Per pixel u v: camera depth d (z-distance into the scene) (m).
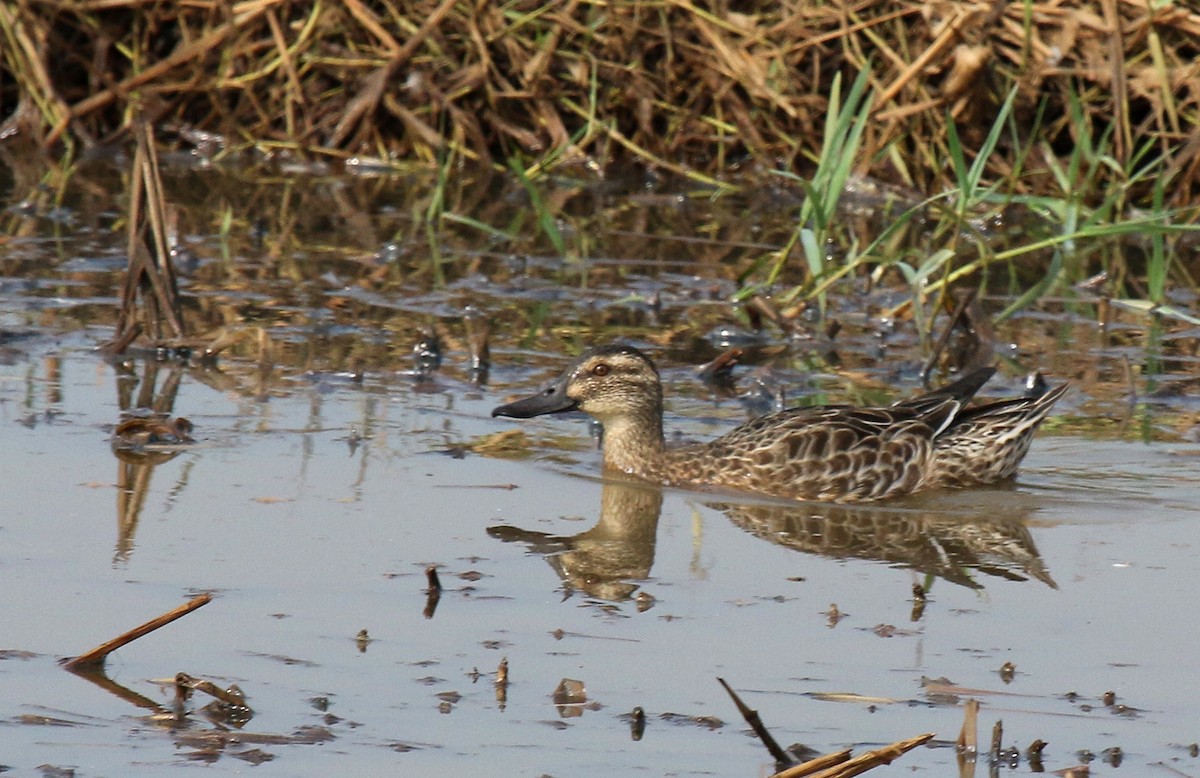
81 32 23.17
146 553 9.65
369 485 11.16
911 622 9.03
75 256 17.61
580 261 18.22
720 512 11.48
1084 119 19.78
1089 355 15.05
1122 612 9.22
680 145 22.47
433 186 21.94
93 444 11.77
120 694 7.83
